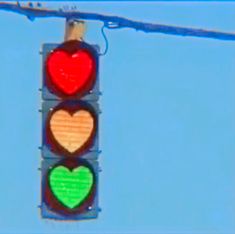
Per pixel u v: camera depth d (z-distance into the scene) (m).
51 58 19.67
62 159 19.50
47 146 19.53
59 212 19.45
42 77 19.66
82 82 19.66
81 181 19.52
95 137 19.62
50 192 19.45
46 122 19.55
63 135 19.55
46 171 19.48
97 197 19.56
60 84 19.59
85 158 19.56
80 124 19.59
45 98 19.59
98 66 19.77
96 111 19.66
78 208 19.50
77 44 19.77
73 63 19.69
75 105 19.64
